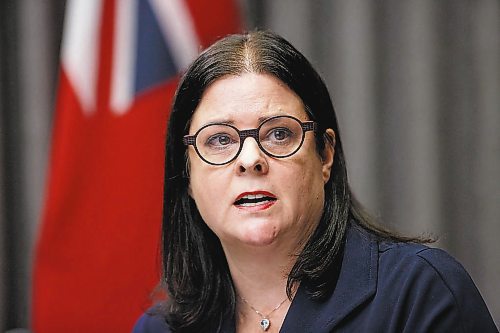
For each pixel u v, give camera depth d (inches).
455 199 276.4
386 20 277.3
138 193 240.8
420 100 274.8
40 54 280.4
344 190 138.4
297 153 126.8
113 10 245.8
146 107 243.1
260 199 126.3
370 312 129.5
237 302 142.5
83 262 239.9
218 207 128.5
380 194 276.8
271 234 125.6
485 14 273.3
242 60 129.5
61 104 244.8
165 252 147.4
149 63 244.8
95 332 240.4
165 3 247.1
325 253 134.0
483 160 274.4
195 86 131.1
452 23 275.0
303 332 131.7
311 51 278.8
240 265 136.3
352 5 276.4
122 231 240.2
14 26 281.9
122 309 239.9
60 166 241.1
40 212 281.9
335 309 131.0
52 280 239.5
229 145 128.0
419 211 275.3
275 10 280.2
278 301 137.9
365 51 275.4
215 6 250.7
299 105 129.5
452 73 275.4
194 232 144.4
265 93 127.3
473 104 274.5
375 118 275.9
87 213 240.2
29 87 281.0
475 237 275.7
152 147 242.4
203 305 143.6
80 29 244.2
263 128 126.3
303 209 128.5
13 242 284.2
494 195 273.6
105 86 243.9
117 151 241.8
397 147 277.0
